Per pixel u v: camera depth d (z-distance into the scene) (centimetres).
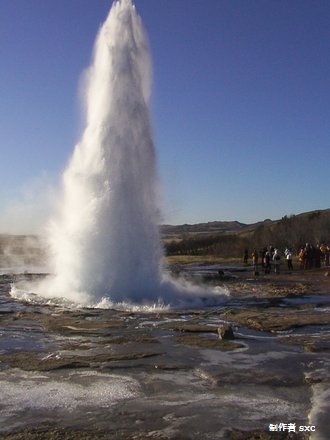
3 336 1352
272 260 4559
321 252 4359
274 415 769
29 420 756
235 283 2878
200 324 1503
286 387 904
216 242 7950
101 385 917
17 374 988
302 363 1061
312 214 7256
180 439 687
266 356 1121
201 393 873
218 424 736
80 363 1062
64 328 1446
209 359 1094
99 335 1359
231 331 1310
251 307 1897
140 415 772
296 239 6538
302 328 1455
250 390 888
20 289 2462
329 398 841
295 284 2762
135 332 1394
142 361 1080
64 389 894
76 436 698
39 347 1220
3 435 704
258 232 7275
